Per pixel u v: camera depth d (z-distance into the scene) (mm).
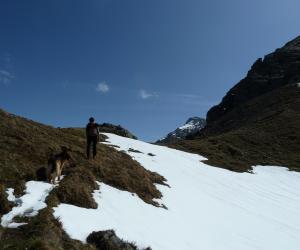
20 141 22219
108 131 65125
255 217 28250
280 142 73750
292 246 23594
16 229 13016
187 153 53188
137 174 26125
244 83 159500
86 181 20031
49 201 15656
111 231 14391
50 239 12375
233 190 35812
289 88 122688
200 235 19969
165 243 16688
